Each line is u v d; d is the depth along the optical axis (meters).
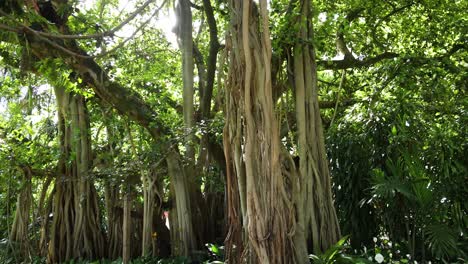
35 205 14.84
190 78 11.84
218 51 11.86
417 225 8.81
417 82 10.91
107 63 12.08
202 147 11.72
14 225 13.90
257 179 7.41
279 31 8.84
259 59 7.42
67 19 9.61
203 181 13.30
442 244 8.30
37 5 8.19
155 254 11.99
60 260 13.59
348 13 13.04
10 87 13.02
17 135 13.15
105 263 12.42
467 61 12.80
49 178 14.22
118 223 13.48
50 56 9.66
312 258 7.94
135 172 12.05
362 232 9.83
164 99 13.25
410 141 9.55
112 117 12.59
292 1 9.50
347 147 10.15
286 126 9.71
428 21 13.36
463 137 9.88
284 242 7.39
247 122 7.42
